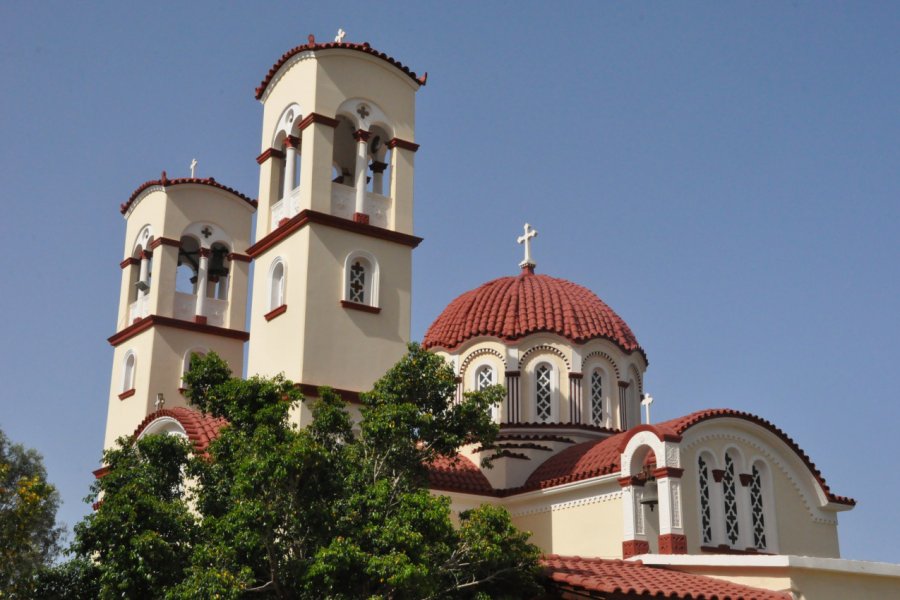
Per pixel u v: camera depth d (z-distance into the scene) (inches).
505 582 816.3
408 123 1256.8
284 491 747.4
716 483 1115.3
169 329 1384.1
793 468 1186.0
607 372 1384.1
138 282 1416.1
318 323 1119.0
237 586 695.7
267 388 813.9
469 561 771.4
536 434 1312.7
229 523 722.2
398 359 1162.0
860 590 950.4
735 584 923.4
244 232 1476.4
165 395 1359.5
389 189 1228.5
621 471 1075.9
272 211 1230.9
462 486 1192.8
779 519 1155.9
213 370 852.0
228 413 819.4
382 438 807.7
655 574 932.0
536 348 1363.2
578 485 1130.0
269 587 752.3
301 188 1171.3
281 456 730.8
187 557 757.3
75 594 893.8
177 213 1432.1
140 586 758.5
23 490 1122.0
